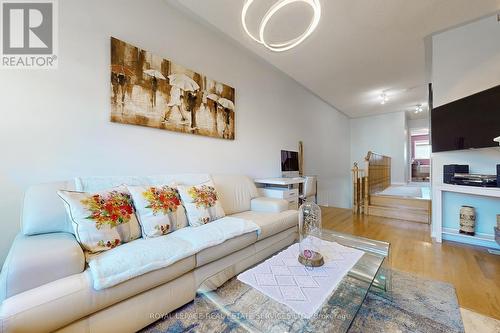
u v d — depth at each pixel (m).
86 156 1.79
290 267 1.38
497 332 1.26
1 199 1.46
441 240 2.71
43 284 1.00
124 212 1.51
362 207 4.49
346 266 1.39
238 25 2.44
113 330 1.12
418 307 1.48
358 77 3.87
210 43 2.75
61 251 1.08
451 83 2.66
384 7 2.16
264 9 2.18
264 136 3.63
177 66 2.37
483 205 2.62
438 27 2.52
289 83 4.27
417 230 3.23
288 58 3.17
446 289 1.68
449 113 2.61
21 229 1.38
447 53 2.67
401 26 2.47
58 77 1.66
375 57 3.16
